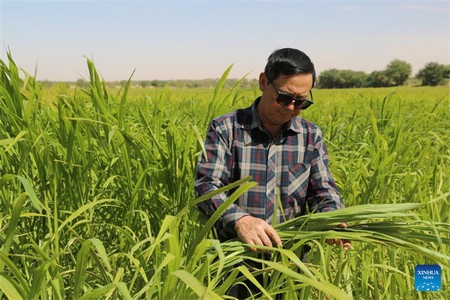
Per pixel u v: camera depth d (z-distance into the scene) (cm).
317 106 1213
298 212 262
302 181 259
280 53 237
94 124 317
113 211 319
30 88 306
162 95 344
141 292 170
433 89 4119
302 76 233
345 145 507
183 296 166
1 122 295
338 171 388
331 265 334
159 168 307
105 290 152
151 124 358
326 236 213
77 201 291
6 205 268
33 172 318
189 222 277
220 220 228
